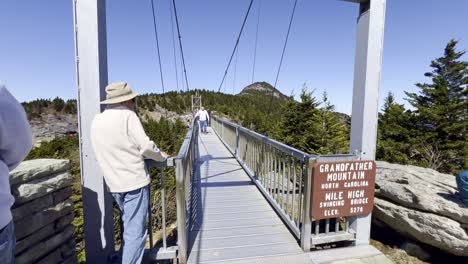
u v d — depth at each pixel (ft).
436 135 60.03
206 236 9.38
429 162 55.42
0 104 3.37
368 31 8.21
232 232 9.68
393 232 11.18
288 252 8.32
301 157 8.55
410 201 9.94
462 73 64.80
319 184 8.05
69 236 6.77
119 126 5.87
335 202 8.22
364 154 8.55
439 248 9.25
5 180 3.59
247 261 7.84
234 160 23.52
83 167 7.02
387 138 67.62
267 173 13.28
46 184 5.93
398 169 12.54
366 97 8.39
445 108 61.98
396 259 9.66
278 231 9.78
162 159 6.66
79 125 6.91
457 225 8.61
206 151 29.04
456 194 9.64
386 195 11.12
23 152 3.82
